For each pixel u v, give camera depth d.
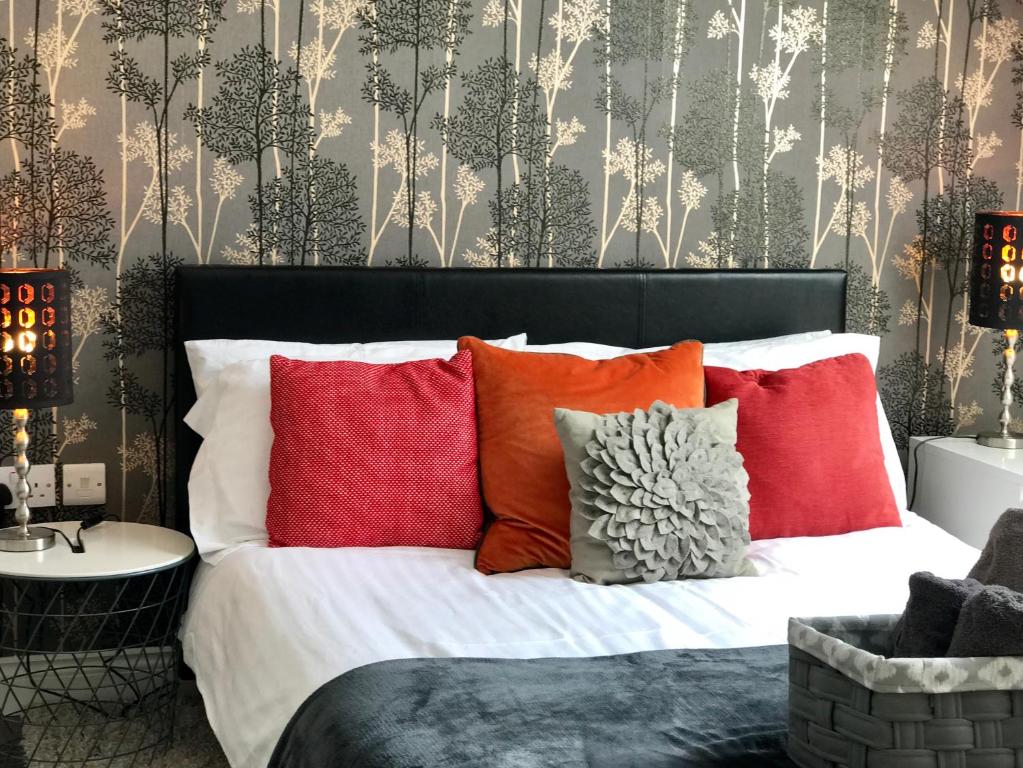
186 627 2.73
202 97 3.05
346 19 3.12
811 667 1.56
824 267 3.59
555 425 2.60
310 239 3.17
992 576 1.85
